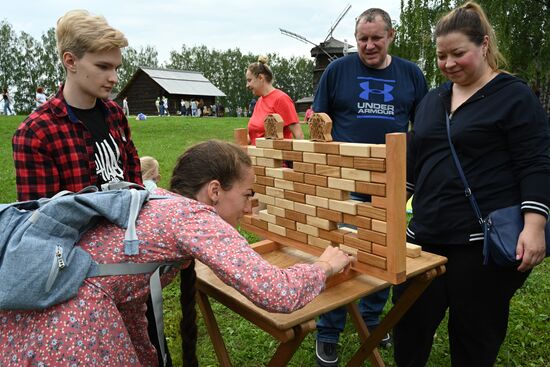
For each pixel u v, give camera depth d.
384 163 1.55
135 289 1.43
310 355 2.91
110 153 2.16
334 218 1.79
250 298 1.33
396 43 13.51
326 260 1.58
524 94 1.86
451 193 2.00
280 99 3.86
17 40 68.00
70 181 1.99
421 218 2.12
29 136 1.89
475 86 1.98
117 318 1.38
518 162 1.88
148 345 1.68
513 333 3.09
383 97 2.86
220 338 2.12
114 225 1.40
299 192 1.94
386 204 1.57
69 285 1.30
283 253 2.28
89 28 1.86
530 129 1.84
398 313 1.98
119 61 1.97
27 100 68.00
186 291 1.65
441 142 2.04
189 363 1.72
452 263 2.06
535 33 11.79
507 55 11.54
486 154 1.93
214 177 1.53
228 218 1.60
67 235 1.33
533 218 1.81
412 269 1.77
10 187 7.33
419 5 12.85
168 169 8.75
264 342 3.05
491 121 1.88
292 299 1.36
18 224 1.35
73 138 1.99
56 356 1.28
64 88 2.02
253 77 3.93
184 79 49.12
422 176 2.12
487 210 1.94
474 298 2.03
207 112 43.97
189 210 1.41
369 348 2.16
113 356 1.35
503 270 1.97
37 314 1.31
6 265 1.25
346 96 2.87
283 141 1.98
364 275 1.94
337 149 1.71
